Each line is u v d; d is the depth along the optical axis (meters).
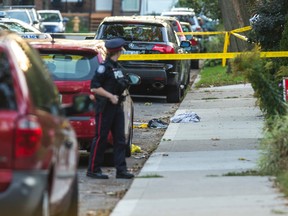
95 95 36.50
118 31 65.88
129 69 66.19
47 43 40.09
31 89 22.83
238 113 57.06
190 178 34.72
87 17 155.88
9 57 22.78
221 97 68.44
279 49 54.22
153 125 54.28
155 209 29.06
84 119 38.25
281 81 48.72
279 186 32.06
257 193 31.16
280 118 37.19
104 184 35.59
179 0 125.06
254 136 46.66
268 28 54.84
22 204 21.52
